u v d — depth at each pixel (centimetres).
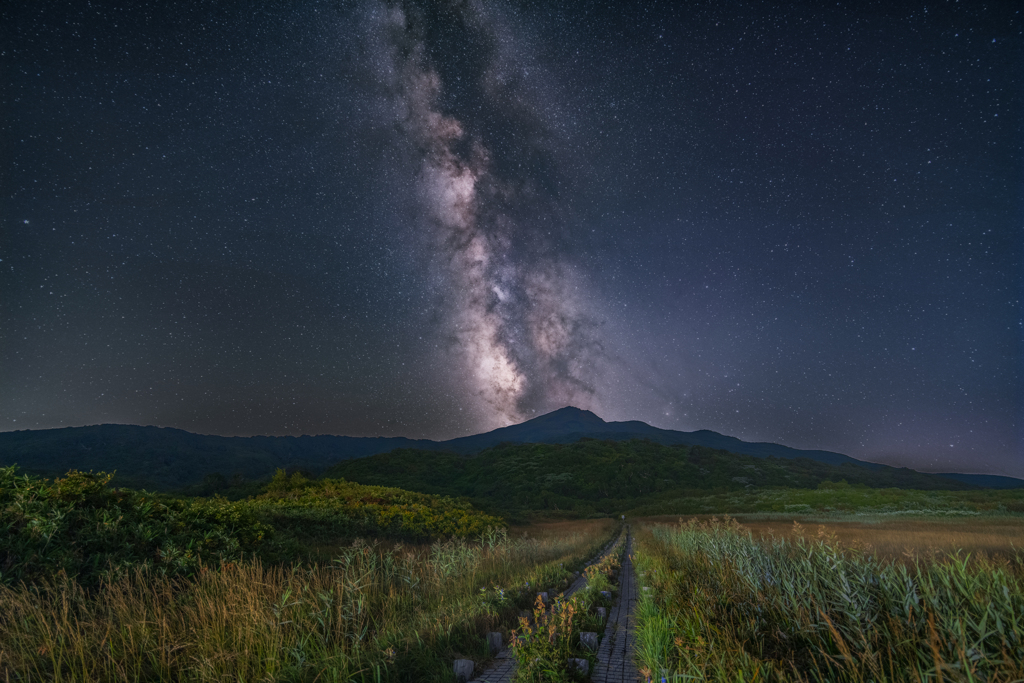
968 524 2828
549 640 494
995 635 276
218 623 474
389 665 430
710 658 347
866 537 1798
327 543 1644
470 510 3544
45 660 417
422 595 723
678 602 534
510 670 479
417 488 10531
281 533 1529
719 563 620
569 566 1266
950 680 245
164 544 793
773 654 333
